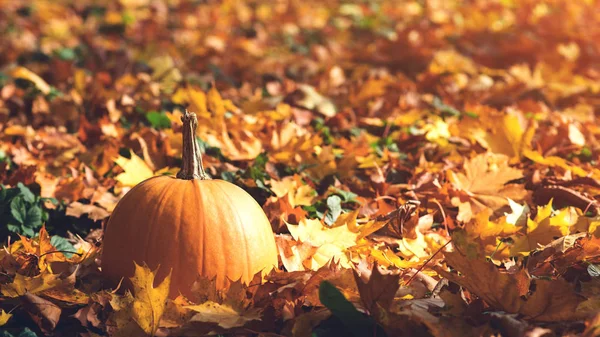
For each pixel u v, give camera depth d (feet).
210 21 17.46
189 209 5.50
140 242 5.48
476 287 5.38
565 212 6.24
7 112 9.29
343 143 8.27
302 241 5.94
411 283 5.70
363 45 14.67
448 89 10.88
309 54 14.26
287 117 8.93
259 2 19.93
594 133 9.14
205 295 5.39
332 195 7.04
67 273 5.74
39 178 7.11
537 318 5.32
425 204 7.10
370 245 6.25
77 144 8.12
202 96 8.48
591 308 5.41
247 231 5.57
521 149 7.96
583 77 12.60
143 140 7.59
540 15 15.14
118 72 11.73
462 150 8.23
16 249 6.03
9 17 17.21
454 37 14.48
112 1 19.62
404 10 18.25
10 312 5.53
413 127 8.77
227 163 7.54
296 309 5.48
